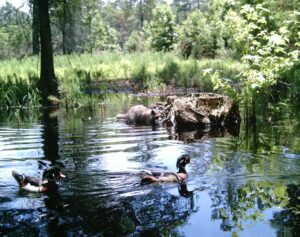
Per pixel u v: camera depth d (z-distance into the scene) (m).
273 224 5.11
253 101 12.88
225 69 25.03
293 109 15.10
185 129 12.38
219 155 8.77
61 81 21.34
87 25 56.41
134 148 9.64
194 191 6.46
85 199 6.20
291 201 5.89
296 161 8.05
